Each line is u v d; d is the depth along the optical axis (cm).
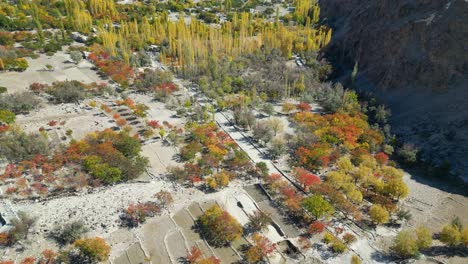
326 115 8369
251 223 5484
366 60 10244
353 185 5906
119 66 10700
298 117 8306
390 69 9162
